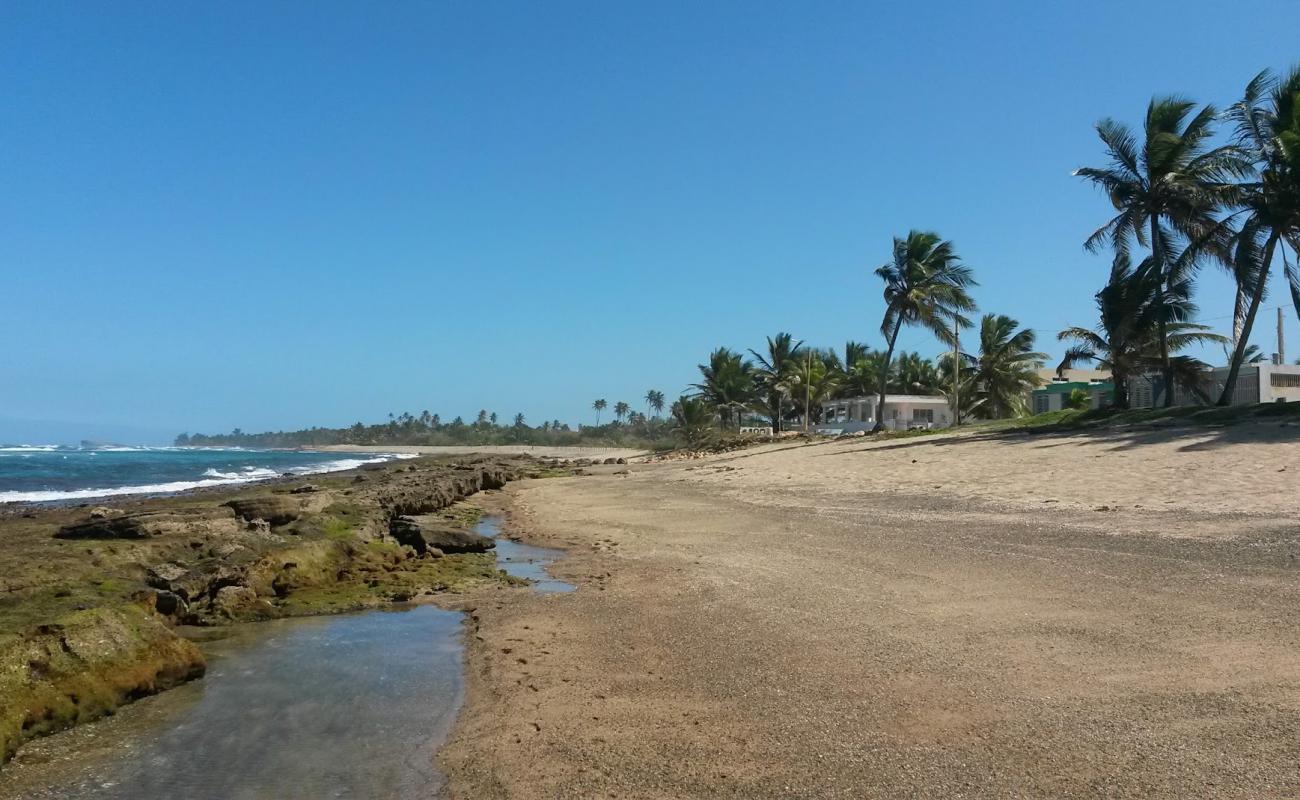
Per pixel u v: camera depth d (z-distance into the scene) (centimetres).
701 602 1045
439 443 16562
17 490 3878
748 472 3103
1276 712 591
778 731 612
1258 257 2998
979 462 2431
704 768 555
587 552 1542
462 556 1559
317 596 1202
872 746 576
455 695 743
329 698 741
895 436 3938
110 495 3484
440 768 580
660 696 703
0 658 667
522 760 582
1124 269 3531
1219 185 3011
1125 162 3303
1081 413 3472
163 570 1143
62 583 1032
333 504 1934
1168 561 1106
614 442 13462
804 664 766
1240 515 1372
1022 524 1480
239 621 1066
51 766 599
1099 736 570
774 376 6712
